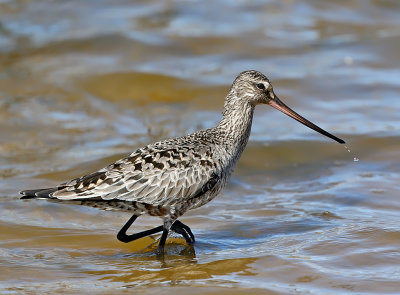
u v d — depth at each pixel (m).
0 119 17.75
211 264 11.38
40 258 11.73
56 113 18.22
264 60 20.86
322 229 12.69
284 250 11.80
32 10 23.81
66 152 16.22
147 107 18.64
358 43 21.72
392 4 23.97
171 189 11.64
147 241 12.64
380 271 10.86
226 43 21.64
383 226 12.60
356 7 23.89
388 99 18.81
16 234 12.65
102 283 10.73
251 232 12.79
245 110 12.70
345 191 14.42
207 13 23.53
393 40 21.64
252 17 23.38
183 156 11.75
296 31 22.53
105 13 23.58
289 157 16.11
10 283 10.72
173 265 11.43
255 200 14.30
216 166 11.98
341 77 19.86
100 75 19.80
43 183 14.66
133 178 11.51
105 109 18.53
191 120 17.95
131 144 16.59
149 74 19.81
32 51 21.27
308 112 18.31
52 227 13.02
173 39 21.72
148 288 10.49
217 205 14.09
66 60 20.75
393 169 15.33
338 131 17.14
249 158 16.03
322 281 10.57
